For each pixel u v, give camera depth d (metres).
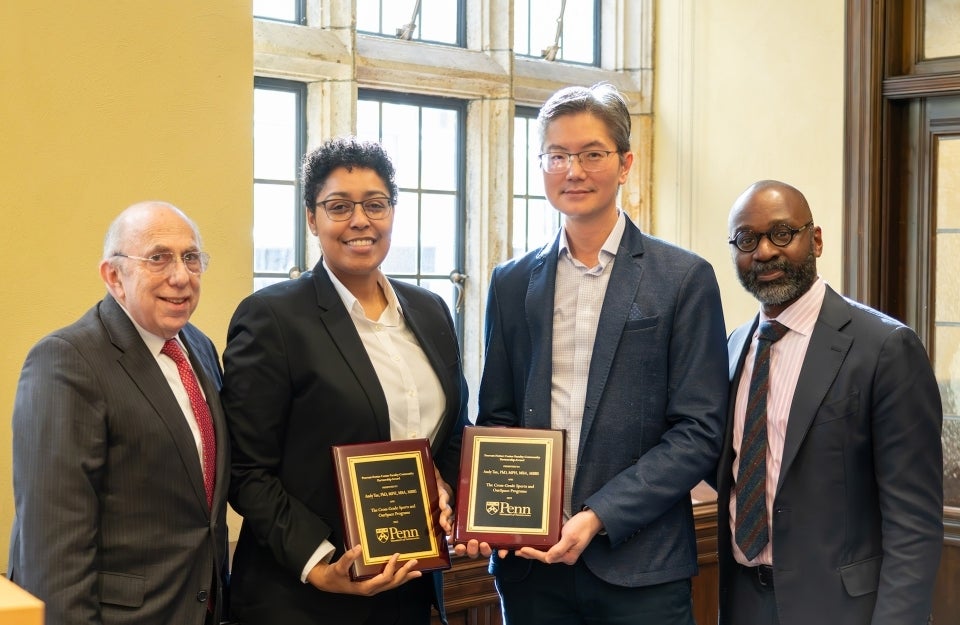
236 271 2.97
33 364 1.96
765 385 2.30
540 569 2.37
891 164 4.11
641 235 2.39
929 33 4.03
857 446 2.21
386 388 2.27
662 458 2.24
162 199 2.83
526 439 2.27
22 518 1.90
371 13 4.06
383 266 4.13
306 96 3.88
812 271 2.30
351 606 2.22
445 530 2.22
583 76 4.68
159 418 2.00
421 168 4.24
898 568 2.15
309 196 2.26
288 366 2.20
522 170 4.59
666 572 2.29
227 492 2.15
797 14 4.27
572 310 2.37
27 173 2.60
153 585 1.99
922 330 4.09
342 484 2.14
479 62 4.26
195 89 2.87
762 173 4.41
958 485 4.01
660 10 4.72
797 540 2.21
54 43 2.63
